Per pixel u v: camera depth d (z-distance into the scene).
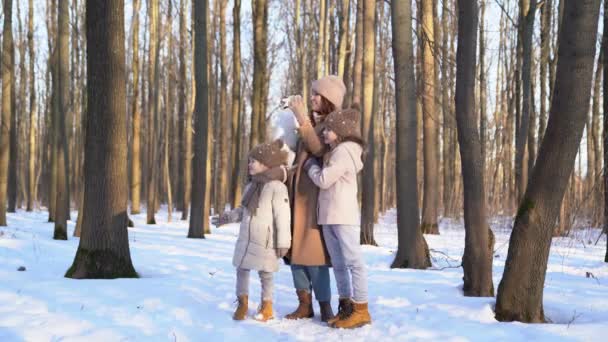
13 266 6.69
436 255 10.27
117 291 5.01
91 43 6.34
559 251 11.38
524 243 4.37
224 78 22.27
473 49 5.96
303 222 4.35
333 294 5.48
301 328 4.16
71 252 8.58
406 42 8.80
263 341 3.78
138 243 10.52
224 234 15.14
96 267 6.21
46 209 30.91
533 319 4.34
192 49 21.23
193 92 21.55
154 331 3.85
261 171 4.43
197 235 12.99
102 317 4.12
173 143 32.28
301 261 4.28
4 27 14.97
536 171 4.39
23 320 3.94
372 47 12.63
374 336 3.86
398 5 8.82
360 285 4.16
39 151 36.81
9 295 4.70
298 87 22.78
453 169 23.56
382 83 27.97
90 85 6.38
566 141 4.25
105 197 6.30
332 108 4.56
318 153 4.32
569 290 5.78
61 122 11.71
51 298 4.64
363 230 12.34
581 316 4.47
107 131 6.34
